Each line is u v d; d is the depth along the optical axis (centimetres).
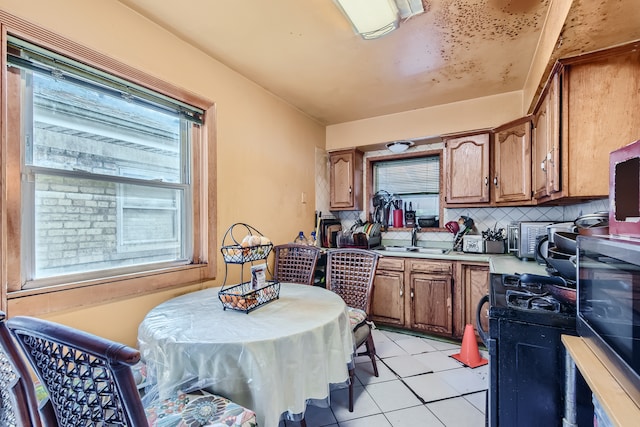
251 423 100
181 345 112
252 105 257
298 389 118
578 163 156
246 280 243
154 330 123
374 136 348
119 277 158
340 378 136
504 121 281
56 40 136
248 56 217
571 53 153
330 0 161
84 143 155
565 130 158
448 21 175
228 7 166
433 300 279
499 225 305
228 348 110
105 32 154
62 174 145
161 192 194
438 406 179
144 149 184
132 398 60
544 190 204
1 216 121
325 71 239
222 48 207
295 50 209
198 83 207
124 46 162
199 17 174
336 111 330
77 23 143
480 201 287
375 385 202
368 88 271
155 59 179
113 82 162
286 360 117
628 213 83
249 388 109
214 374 111
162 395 112
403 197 367
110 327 155
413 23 178
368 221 376
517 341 107
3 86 121
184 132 209
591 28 132
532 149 244
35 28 129
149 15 172
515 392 107
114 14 158
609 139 150
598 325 83
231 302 148
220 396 112
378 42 199
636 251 64
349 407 175
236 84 240
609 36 138
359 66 232
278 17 174
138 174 181
